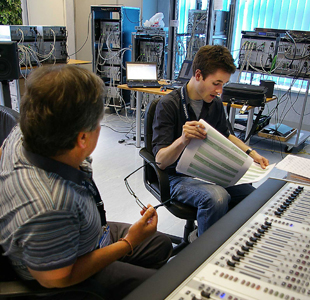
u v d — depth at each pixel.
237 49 4.42
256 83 4.36
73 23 5.52
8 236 0.75
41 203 0.73
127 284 1.00
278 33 3.47
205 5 4.46
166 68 4.59
